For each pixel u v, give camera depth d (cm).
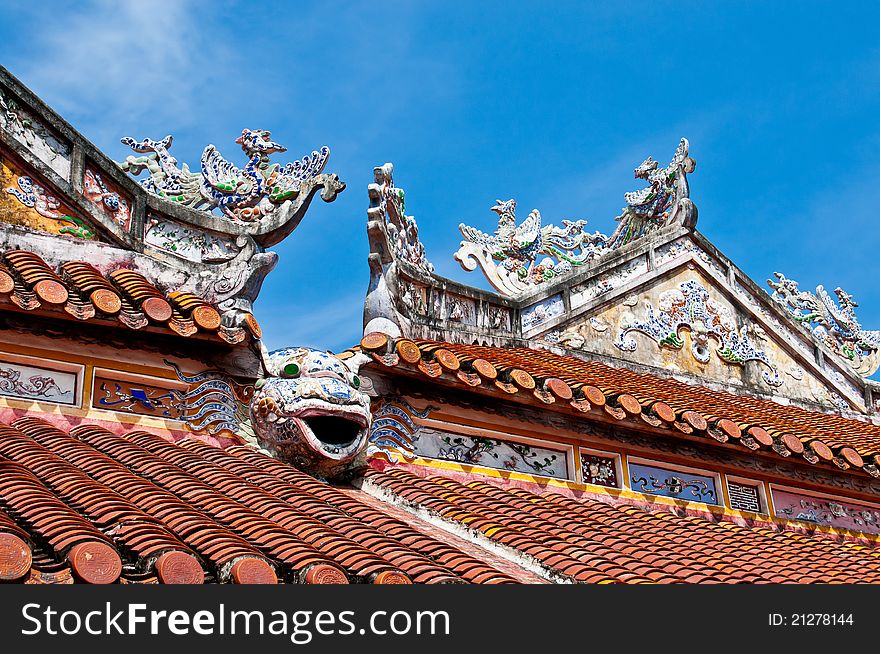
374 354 1255
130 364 1158
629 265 1906
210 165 1383
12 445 1006
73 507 874
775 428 1536
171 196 1366
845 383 2059
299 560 819
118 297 1134
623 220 1986
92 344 1145
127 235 1289
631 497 1401
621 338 1852
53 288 1101
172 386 1173
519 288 1809
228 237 1352
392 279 1508
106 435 1094
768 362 1994
